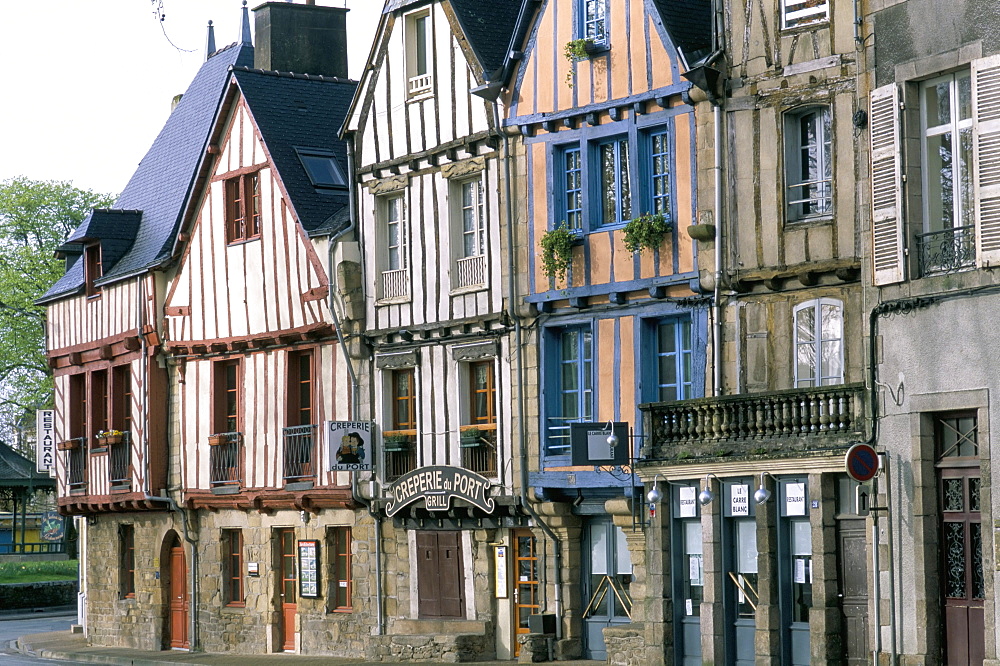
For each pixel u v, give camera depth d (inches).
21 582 2162.9
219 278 1364.4
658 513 947.3
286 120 1346.0
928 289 802.8
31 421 2704.2
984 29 776.9
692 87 969.5
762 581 875.4
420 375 1173.7
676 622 939.3
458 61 1139.3
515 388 1091.9
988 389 770.2
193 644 1393.9
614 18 1024.9
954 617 794.8
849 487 849.5
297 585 1290.6
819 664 842.2
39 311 2470.5
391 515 1187.3
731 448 900.6
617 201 1027.9
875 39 837.8
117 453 1477.6
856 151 873.5
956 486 797.2
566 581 1065.5
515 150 1089.4
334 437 1183.6
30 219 2488.9
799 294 912.3
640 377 1009.5
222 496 1353.3
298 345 1285.7
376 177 1213.1
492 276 1108.5
